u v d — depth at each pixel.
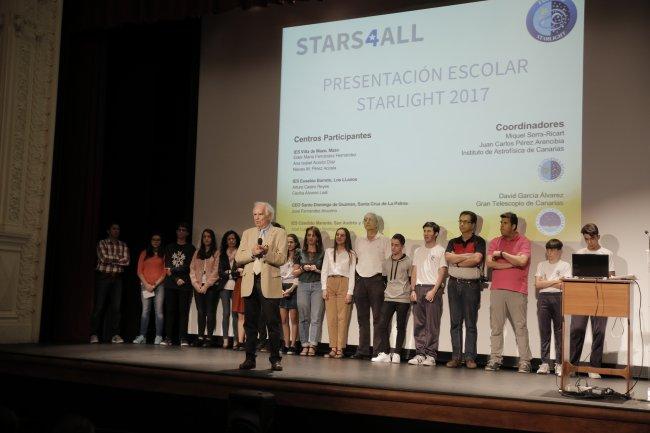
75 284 7.36
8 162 6.91
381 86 6.87
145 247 7.88
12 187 6.97
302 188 7.16
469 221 6.09
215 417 4.73
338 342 6.50
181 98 7.95
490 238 6.31
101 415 5.17
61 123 7.43
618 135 5.91
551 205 6.11
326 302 6.57
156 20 6.75
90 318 7.32
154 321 7.84
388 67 6.86
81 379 5.18
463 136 6.48
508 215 5.92
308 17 7.28
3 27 6.96
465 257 6.02
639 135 5.84
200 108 7.78
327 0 7.20
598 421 3.74
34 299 7.18
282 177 7.27
